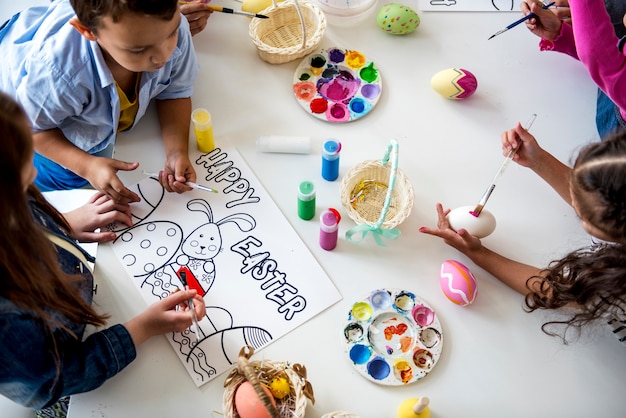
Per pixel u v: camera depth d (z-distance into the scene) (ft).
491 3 4.22
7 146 2.07
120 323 3.02
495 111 3.82
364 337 3.04
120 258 3.25
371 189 3.52
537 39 4.10
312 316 3.09
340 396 2.90
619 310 3.07
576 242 3.37
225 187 3.50
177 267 3.23
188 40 3.51
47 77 3.20
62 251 2.92
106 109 3.49
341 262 3.27
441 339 3.05
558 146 3.68
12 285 2.33
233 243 3.30
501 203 3.49
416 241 3.36
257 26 3.88
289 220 3.40
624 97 3.39
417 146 3.67
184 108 3.70
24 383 2.58
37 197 2.80
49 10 3.53
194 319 2.96
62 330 2.78
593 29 3.28
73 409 2.82
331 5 4.07
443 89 3.76
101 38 2.95
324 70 3.89
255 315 3.09
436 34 4.09
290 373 2.75
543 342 3.08
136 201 3.41
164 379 2.91
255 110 3.77
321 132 3.71
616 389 2.98
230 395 2.72
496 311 3.16
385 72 3.93
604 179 2.61
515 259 3.33
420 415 2.77
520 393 2.95
